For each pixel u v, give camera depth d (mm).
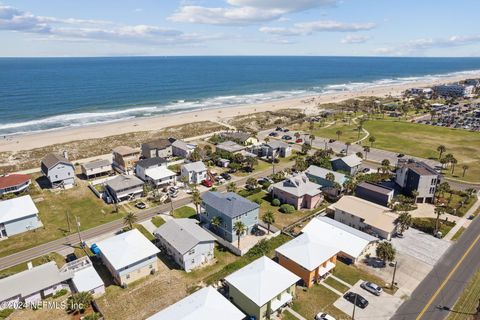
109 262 52219
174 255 58125
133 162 102188
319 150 115500
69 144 130250
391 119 180875
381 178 93812
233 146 119312
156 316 41000
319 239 59312
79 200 82812
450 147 129000
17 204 71625
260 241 63031
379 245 56562
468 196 81812
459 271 54812
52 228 69812
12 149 123625
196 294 45312
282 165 108625
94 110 199000
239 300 46375
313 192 78500
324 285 51688
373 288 49594
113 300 48656
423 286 51188
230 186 81625
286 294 47188
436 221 69125
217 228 67000
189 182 93188
